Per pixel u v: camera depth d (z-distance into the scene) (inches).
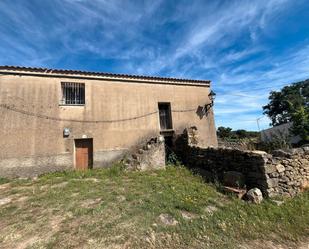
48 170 328.2
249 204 205.6
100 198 206.4
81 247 126.5
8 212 179.6
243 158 253.9
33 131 326.3
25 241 134.3
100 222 156.1
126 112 406.3
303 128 550.0
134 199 202.1
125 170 331.6
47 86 346.0
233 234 157.0
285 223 182.7
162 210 179.6
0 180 288.2
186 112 475.8
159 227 153.1
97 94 384.2
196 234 149.9
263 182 225.5
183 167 361.1
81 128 361.7
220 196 227.1
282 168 237.3
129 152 396.2
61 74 357.7
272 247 148.5
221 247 139.1
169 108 466.3
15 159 309.1
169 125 461.1
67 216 166.9
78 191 229.3
